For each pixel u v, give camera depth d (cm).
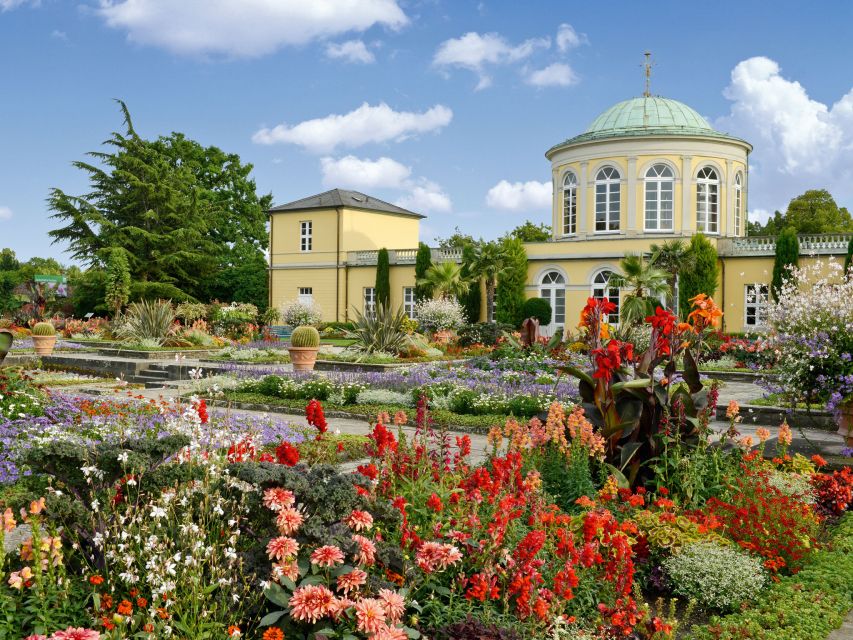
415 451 528
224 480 366
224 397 1388
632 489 621
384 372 1712
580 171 3538
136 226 4628
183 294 4416
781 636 406
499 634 338
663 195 3416
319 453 574
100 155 4656
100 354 2395
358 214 4103
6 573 323
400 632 295
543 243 3403
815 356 801
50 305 4353
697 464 592
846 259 2669
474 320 3453
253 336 3094
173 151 5103
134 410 969
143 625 307
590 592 412
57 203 4406
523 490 464
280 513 329
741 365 1941
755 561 485
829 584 489
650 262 2697
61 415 904
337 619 304
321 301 4106
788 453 856
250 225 5194
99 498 370
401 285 3834
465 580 372
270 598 311
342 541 335
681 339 652
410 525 413
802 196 4947
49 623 293
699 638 414
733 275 3073
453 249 3731
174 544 331
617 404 636
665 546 495
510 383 1509
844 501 648
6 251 7581
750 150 3578
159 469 373
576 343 2234
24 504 389
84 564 341
